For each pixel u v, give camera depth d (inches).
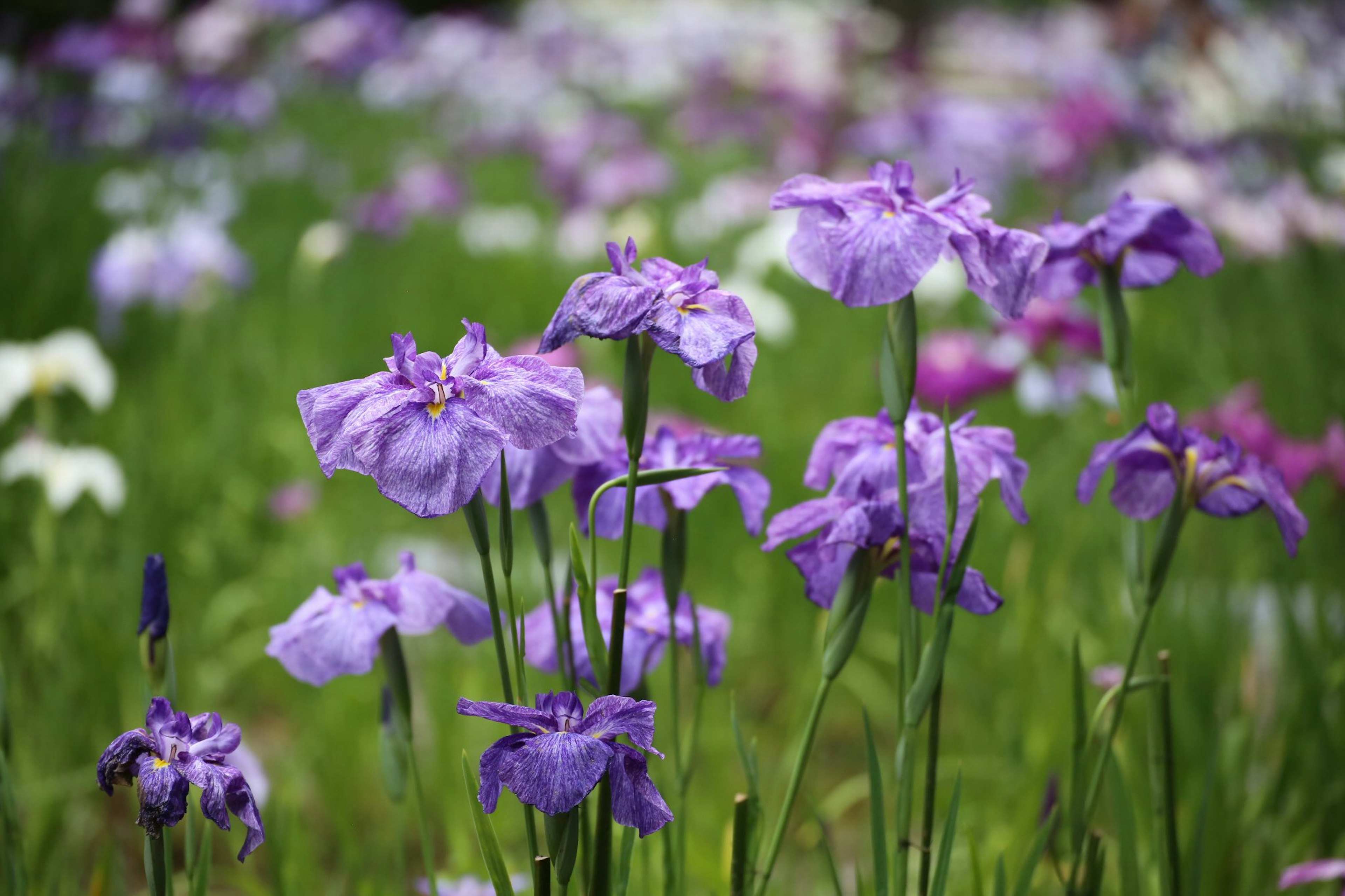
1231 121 259.4
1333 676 98.0
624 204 288.2
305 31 465.4
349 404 75.3
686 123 394.6
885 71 461.4
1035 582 121.3
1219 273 210.4
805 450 160.7
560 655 81.4
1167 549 82.7
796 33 583.8
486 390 75.0
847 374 191.2
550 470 81.2
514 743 74.8
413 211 282.2
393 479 74.3
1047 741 98.7
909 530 79.7
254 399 179.6
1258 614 117.1
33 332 174.4
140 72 317.1
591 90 482.0
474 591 130.8
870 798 80.0
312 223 290.2
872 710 125.0
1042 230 85.5
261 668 127.3
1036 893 93.7
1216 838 92.9
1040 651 110.8
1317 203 197.8
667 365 194.1
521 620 77.6
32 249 190.4
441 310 229.9
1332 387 145.9
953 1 715.4
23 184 213.2
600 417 81.5
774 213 270.5
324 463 74.8
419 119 441.4
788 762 108.1
